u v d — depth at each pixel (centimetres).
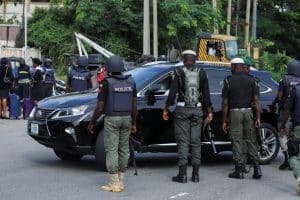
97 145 982
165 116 939
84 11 3378
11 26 4012
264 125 1119
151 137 1013
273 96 1138
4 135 1452
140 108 1003
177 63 1088
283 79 1045
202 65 1093
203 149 1065
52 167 1042
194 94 924
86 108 983
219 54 2312
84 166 1056
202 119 961
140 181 944
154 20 2977
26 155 1165
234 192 883
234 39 2359
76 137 976
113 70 861
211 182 954
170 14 3347
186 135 934
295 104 894
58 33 3547
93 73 1673
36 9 3816
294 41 5159
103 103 853
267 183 960
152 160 1155
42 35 3566
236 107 973
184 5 3284
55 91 2012
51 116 998
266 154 1131
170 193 861
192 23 3312
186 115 927
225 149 1083
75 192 852
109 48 3428
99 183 915
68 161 1108
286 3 5231
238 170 992
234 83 970
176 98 1022
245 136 988
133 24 3434
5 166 1044
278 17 5131
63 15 3597
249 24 4353
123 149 871
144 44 2750
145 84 1025
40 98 1817
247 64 983
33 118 1035
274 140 1135
